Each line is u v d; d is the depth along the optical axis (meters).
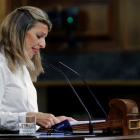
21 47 6.59
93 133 5.76
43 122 6.10
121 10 16.16
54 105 16.36
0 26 6.75
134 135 5.70
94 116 16.06
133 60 15.30
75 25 15.71
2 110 6.32
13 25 6.64
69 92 16.23
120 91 16.06
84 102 16.11
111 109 5.86
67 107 16.28
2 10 15.59
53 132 5.91
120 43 16.12
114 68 15.30
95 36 16.20
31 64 6.62
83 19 16.28
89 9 16.30
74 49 15.70
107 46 16.16
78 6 16.30
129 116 5.70
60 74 15.26
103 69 15.32
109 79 15.23
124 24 16.12
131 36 16.09
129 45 16.08
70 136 5.46
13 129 6.12
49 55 15.48
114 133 5.74
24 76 6.72
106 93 16.09
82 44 16.00
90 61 15.35
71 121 6.59
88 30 16.27
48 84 15.24
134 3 16.06
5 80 6.36
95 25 16.31
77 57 15.41
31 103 6.58
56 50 15.55
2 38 6.68
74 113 16.25
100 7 16.30
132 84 15.23
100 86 16.05
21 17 6.68
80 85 15.68
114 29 16.20
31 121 5.68
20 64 6.59
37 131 6.11
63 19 15.56
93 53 15.41
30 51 6.73
